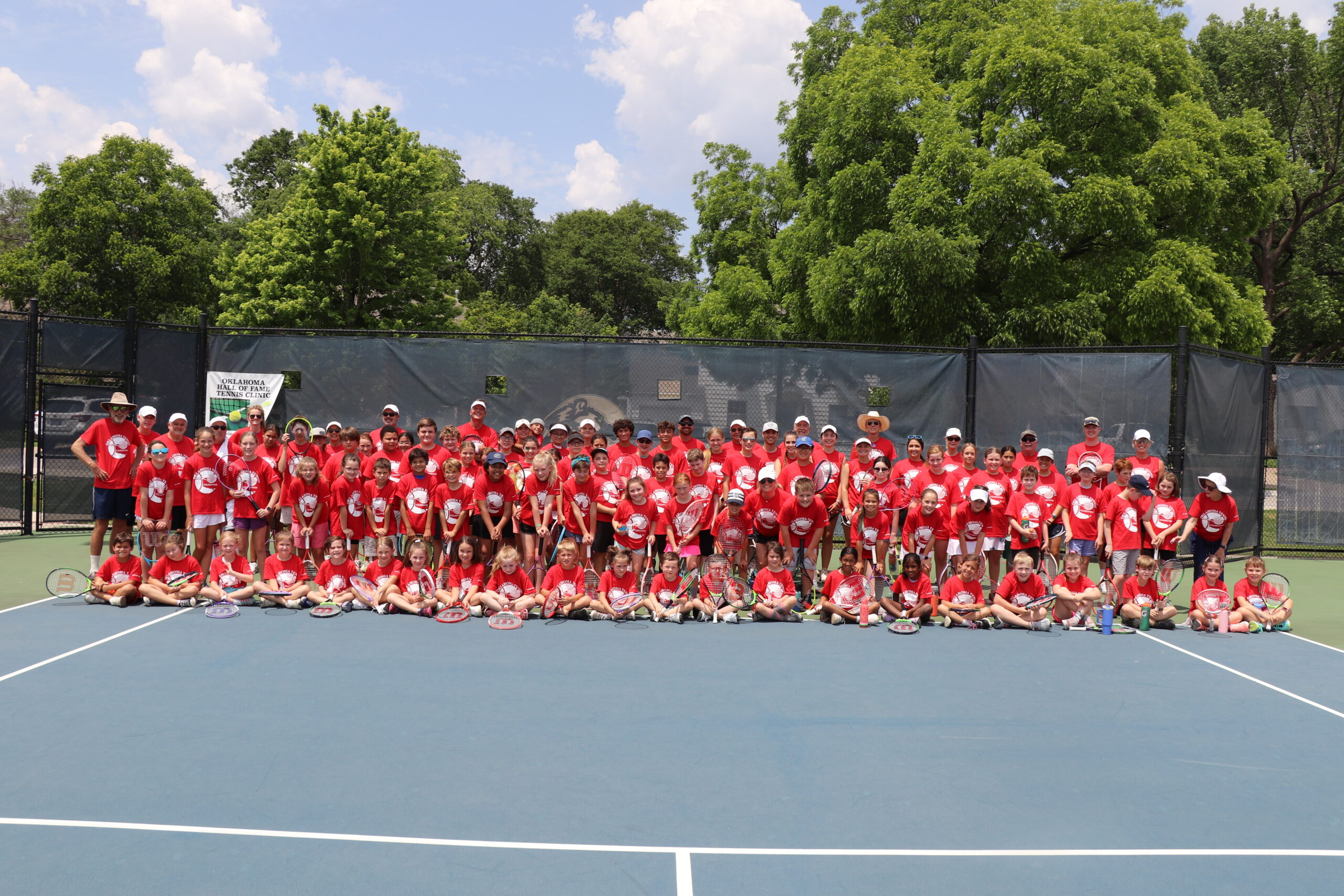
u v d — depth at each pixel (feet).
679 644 24.13
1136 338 55.16
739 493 28.99
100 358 40.37
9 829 12.61
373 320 90.33
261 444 31.96
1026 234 52.39
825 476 30.86
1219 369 36.63
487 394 38.60
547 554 30.91
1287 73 102.32
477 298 167.12
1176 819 13.66
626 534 28.84
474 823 13.07
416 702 18.54
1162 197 54.90
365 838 12.52
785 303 69.72
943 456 30.89
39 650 22.11
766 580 27.55
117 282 104.12
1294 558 40.68
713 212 93.61
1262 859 12.45
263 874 11.49
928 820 13.46
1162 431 34.32
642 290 200.23
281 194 124.98
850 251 53.83
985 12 64.34
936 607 27.71
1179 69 63.16
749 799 14.06
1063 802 14.21
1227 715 18.62
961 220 51.67
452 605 27.07
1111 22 58.23
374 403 39.29
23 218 158.20
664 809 13.65
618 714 17.98
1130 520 28.12
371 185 85.25
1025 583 27.02
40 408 40.42
